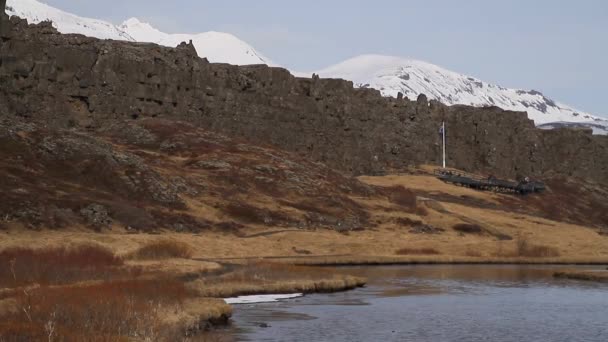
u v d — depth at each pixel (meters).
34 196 97.38
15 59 139.62
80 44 153.38
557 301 57.84
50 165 114.19
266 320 45.06
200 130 159.75
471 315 49.62
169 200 118.38
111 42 160.12
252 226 118.56
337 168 181.75
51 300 34.00
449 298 59.19
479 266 97.75
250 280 58.81
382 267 92.25
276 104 180.12
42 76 143.38
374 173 187.50
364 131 196.25
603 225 190.50
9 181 100.31
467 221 147.12
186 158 146.25
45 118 138.62
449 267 94.19
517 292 64.44
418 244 115.56
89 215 97.94
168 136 152.00
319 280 62.44
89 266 55.34
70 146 119.69
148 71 160.00
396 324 45.25
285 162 155.00
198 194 126.81
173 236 97.56
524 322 46.88
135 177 120.25
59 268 50.56
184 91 165.50
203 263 67.69
